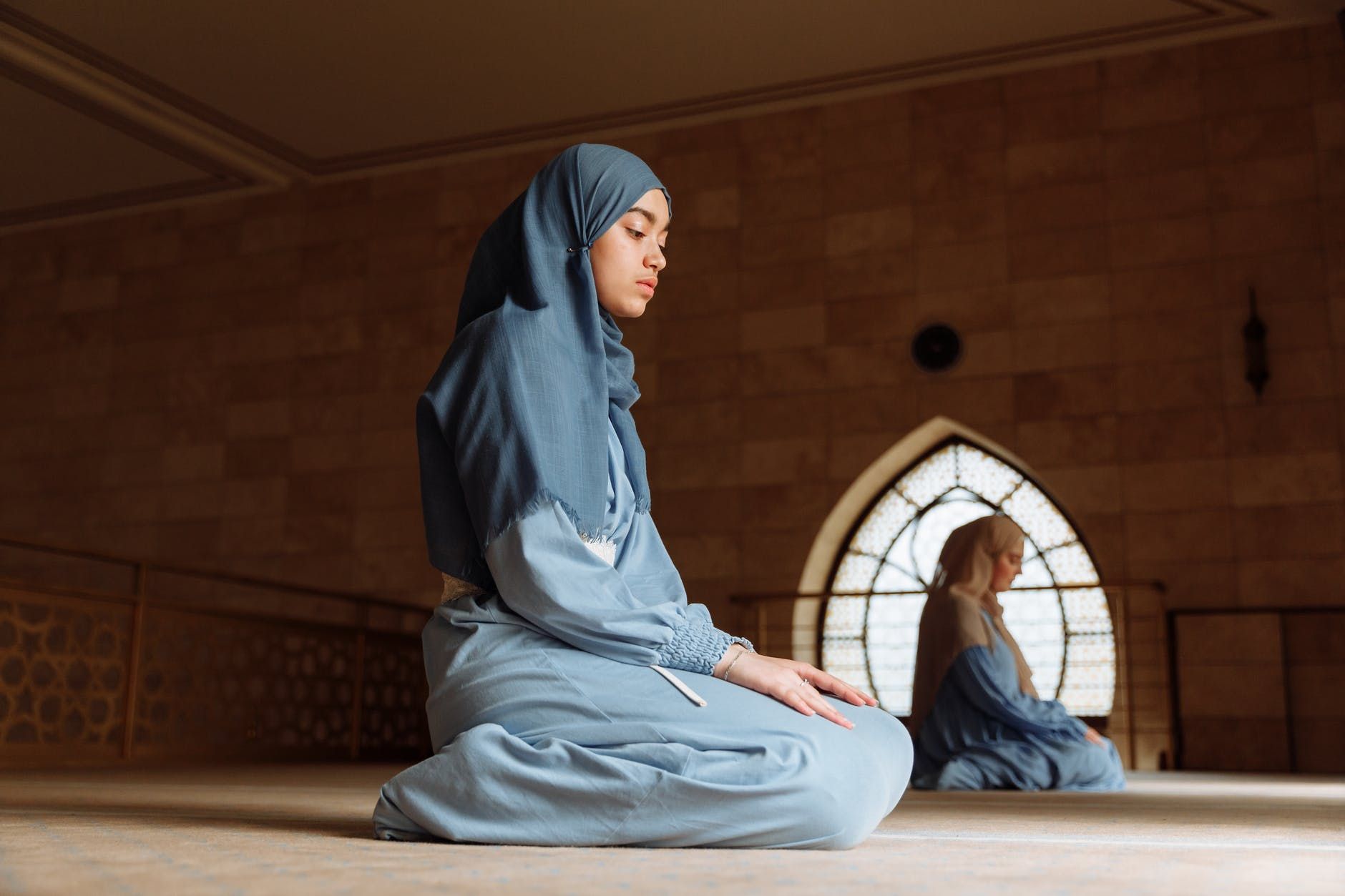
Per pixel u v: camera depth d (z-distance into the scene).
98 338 12.23
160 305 12.09
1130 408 9.26
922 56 9.68
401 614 10.74
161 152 10.98
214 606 8.02
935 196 9.99
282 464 11.44
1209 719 8.73
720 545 10.06
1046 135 9.79
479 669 1.97
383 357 11.33
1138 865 1.56
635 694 1.89
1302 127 9.17
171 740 7.61
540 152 11.16
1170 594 8.97
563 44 9.38
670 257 10.59
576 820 1.78
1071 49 9.55
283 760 8.45
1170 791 5.17
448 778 1.83
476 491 1.99
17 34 9.13
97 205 12.14
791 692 1.89
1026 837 2.12
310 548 11.21
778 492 9.99
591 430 2.06
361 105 10.34
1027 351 9.57
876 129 10.23
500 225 2.23
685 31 9.23
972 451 9.81
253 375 11.68
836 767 1.79
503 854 1.63
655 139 10.80
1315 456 8.78
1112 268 9.47
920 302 9.90
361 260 11.55
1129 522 9.13
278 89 10.03
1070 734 5.27
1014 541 5.68
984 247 9.80
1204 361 9.14
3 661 6.49
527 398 2.00
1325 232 9.01
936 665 5.45
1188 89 9.48
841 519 9.91
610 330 2.23
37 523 12.05
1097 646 9.13
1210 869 1.52
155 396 11.94
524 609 1.96
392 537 10.99
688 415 10.31
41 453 12.16
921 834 2.19
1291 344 8.96
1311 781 6.81
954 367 9.72
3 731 6.50
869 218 10.14
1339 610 8.49
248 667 8.34
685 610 2.03
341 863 1.44
